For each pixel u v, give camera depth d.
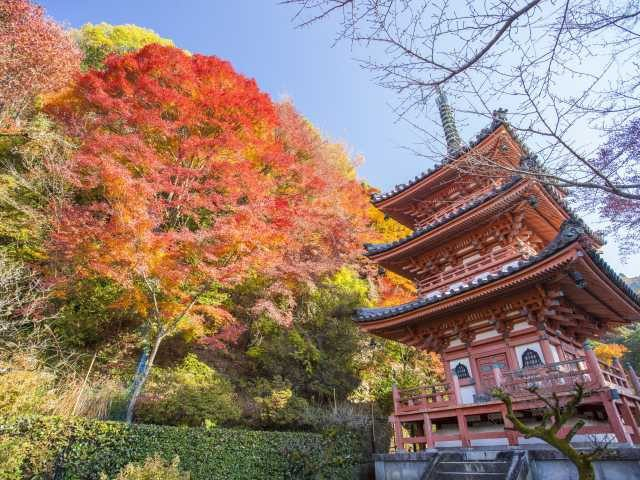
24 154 13.82
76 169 12.28
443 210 13.66
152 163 11.90
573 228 7.55
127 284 9.60
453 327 10.62
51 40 13.88
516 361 9.22
